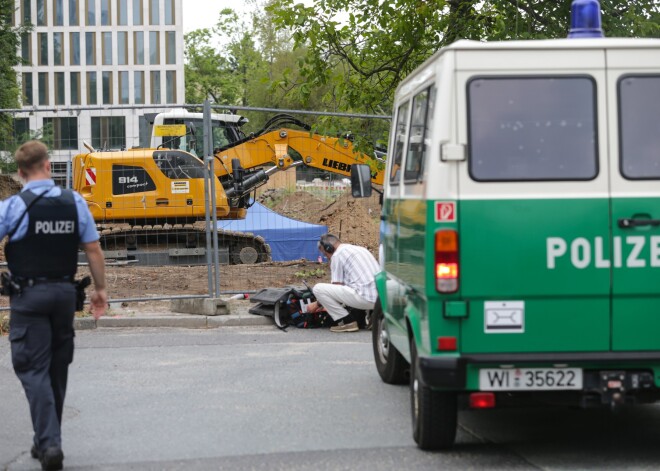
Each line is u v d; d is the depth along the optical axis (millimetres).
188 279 17891
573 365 6402
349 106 19984
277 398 9008
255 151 23094
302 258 23062
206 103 14438
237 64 86688
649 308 6418
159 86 89188
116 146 21844
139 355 11383
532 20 19422
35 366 6660
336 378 9938
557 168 6402
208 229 14211
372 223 28844
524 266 6367
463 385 6336
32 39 89062
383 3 19109
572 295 6383
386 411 8438
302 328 13289
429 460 6836
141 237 22453
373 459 6867
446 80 6434
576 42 6469
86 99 89375
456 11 19219
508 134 6414
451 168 6383
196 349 11766
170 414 8414
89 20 89188
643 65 6457
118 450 7246
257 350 11656
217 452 7133
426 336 6512
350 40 19828
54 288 6672
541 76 6438
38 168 6785
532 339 6387
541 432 7691
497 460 6816
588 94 6441
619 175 6410
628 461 6773
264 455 7020
